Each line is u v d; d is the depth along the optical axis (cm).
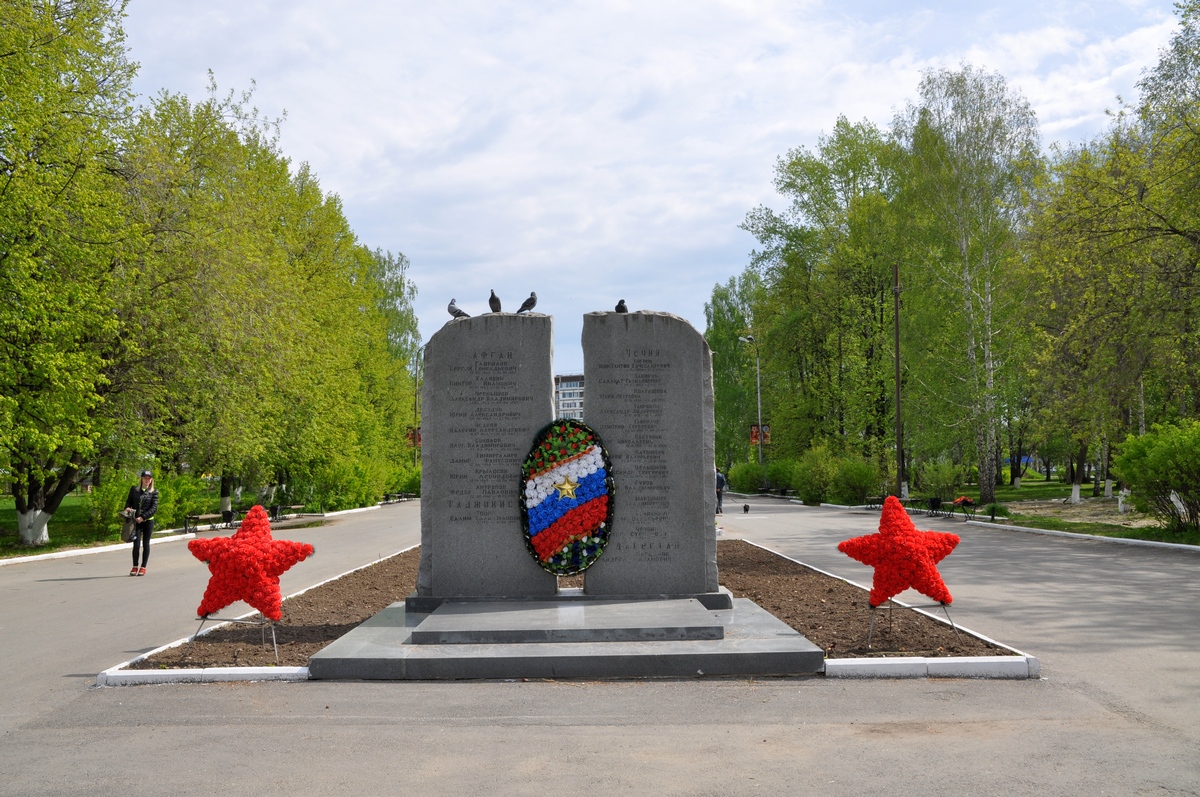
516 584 1098
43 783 545
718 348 6869
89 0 2269
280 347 2759
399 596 1261
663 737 618
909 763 558
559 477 1092
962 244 3625
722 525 2791
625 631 874
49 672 840
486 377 1120
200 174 2691
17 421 2028
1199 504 1872
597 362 1124
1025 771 541
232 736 634
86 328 2119
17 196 1894
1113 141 2573
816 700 707
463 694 742
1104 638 909
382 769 561
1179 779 524
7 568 1797
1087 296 2438
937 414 3769
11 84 1919
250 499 5212
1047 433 3241
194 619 1118
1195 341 2336
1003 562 1595
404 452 6347
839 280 4409
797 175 4803
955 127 3669
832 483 4062
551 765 563
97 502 2502
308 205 3962
